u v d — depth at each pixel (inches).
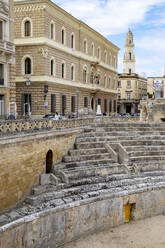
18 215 738.8
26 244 716.7
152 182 1026.7
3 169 770.8
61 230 796.6
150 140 1253.7
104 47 2847.0
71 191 885.2
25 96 1804.9
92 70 2549.2
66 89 2058.3
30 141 873.5
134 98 3971.5
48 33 1771.7
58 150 1037.2
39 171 930.1
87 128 1246.3
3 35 1366.9
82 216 838.5
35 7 1722.4
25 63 1793.8
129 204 944.3
